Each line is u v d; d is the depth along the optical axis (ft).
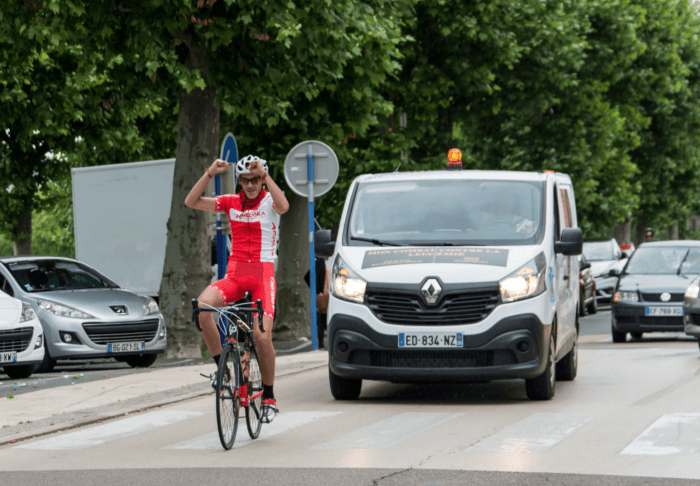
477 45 135.33
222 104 86.02
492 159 192.44
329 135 105.29
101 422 50.96
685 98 252.62
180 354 88.74
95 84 94.07
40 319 80.02
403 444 41.19
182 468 37.11
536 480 33.60
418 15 133.28
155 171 110.83
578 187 186.80
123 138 150.92
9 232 161.58
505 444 40.65
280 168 106.52
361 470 35.86
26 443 44.75
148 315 82.69
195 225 88.89
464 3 132.77
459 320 51.93
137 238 112.68
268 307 42.65
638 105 234.38
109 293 84.28
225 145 74.54
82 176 117.39
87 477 35.96
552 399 55.06
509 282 52.16
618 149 214.28
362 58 97.71
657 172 258.57
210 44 85.10
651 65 225.56
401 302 52.37
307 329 114.52
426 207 57.62
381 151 130.82
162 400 57.57
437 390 60.70
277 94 91.66
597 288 162.20
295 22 82.94
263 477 35.01
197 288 89.10
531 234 55.62
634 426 44.88
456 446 40.42
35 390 65.67
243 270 42.68
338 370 53.42
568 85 171.53
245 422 42.42
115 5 81.25
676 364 73.10
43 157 156.76
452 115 151.33
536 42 145.89
